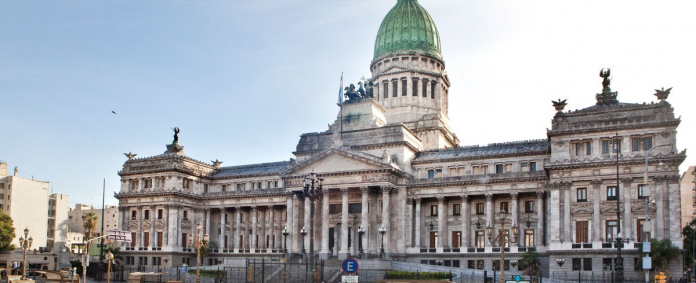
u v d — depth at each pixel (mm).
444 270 118875
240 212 170250
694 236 143000
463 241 139625
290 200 149500
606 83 131625
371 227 144500
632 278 114875
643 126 119438
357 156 142125
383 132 148750
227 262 148250
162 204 168000
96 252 102625
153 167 171875
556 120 127688
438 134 168375
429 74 182250
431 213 146625
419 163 150375
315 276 101750
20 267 162500
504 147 147000
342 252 140250
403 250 142250
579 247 121000
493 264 135750
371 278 112500
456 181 141125
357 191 148000
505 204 140000
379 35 191250
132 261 169500
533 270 124812
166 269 145125
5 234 174000
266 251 163750
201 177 177375
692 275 119625
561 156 125688
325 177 145750
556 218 124062
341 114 152500
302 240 148500
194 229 172500
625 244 117062
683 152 115812
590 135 123812
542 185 133625
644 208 117188
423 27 187125
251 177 173875
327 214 144375
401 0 192375
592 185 122250
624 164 119812
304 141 159500
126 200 174250
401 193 145000
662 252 109375
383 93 183125
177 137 176500
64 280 93875
